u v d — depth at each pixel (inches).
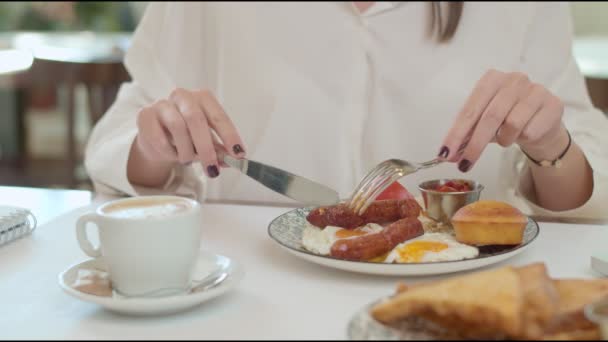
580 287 25.9
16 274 33.4
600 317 22.7
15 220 38.4
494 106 41.8
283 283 32.2
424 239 34.7
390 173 37.6
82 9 148.7
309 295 30.6
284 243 35.0
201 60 68.5
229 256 36.4
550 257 36.0
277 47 66.1
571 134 56.3
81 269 31.5
